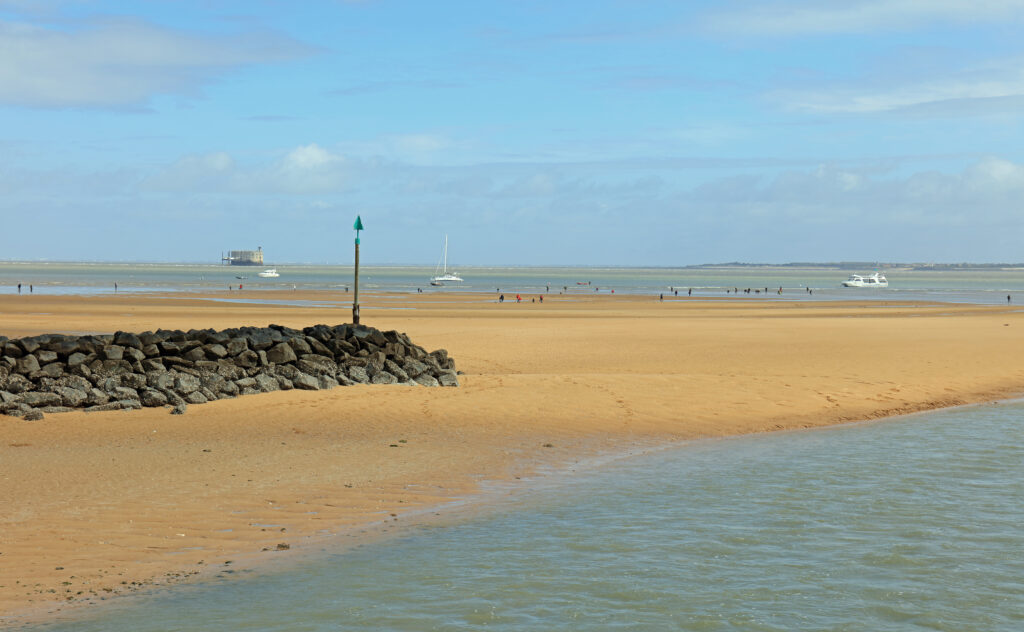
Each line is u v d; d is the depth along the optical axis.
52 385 20.34
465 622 8.96
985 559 10.95
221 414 20.02
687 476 15.82
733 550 11.31
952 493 14.33
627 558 11.00
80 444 16.97
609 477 15.76
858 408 24.00
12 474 14.55
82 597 9.52
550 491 14.64
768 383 26.70
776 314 77.94
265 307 83.00
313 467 15.74
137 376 21.30
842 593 9.81
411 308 84.81
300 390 22.73
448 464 16.44
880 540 11.72
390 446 17.72
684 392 24.81
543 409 22.06
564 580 10.21
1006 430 20.67
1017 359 34.00
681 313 78.75
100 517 12.34
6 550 10.88
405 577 10.30
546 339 42.97
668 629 8.80
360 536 11.93
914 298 132.88
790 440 19.72
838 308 93.06
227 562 10.78
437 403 22.14
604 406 22.69
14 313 66.56
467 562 10.85
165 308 77.94
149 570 10.43
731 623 8.98
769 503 13.73
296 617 9.06
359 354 25.47
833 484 15.05
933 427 21.19
